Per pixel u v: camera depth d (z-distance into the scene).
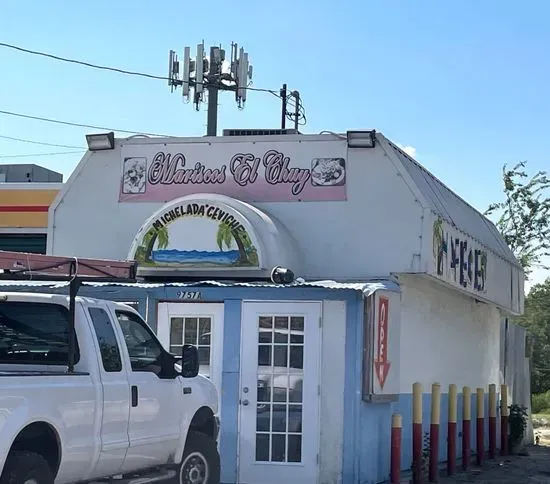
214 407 10.12
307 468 12.38
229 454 12.57
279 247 13.43
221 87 29.52
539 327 45.78
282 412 12.56
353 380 12.39
